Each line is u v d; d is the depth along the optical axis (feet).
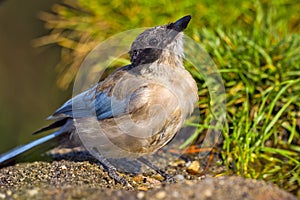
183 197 26.68
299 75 40.91
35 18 61.57
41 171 33.12
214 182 27.89
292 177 34.65
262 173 35.58
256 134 37.96
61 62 49.42
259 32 43.52
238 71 40.65
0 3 53.88
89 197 27.71
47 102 58.49
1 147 57.52
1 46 62.03
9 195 28.40
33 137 56.13
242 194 26.71
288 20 45.98
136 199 27.14
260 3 46.09
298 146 38.93
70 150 38.52
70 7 51.57
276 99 38.65
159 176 34.94
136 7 46.91
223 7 45.96
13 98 60.13
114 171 33.45
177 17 45.85
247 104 39.09
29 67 60.70
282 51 42.01
